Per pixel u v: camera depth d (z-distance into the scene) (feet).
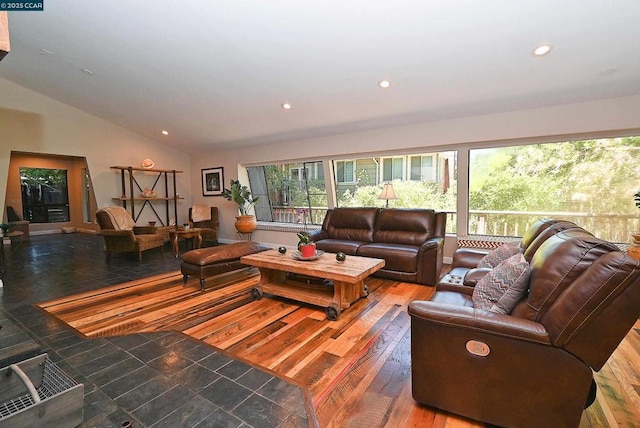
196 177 25.70
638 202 10.86
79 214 29.71
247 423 5.08
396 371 6.59
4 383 4.89
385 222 15.24
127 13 9.70
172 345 7.68
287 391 5.91
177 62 12.20
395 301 10.77
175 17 9.55
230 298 11.09
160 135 22.41
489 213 15.03
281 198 22.18
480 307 6.04
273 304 10.48
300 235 11.26
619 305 4.04
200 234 19.95
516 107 12.54
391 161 17.40
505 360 4.69
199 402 5.58
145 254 18.92
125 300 10.86
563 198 13.37
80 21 10.52
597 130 11.46
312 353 7.33
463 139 13.97
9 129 17.53
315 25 9.12
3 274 14.23
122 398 5.67
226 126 18.63
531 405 4.61
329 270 9.28
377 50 9.98
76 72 14.66
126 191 22.39
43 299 10.93
